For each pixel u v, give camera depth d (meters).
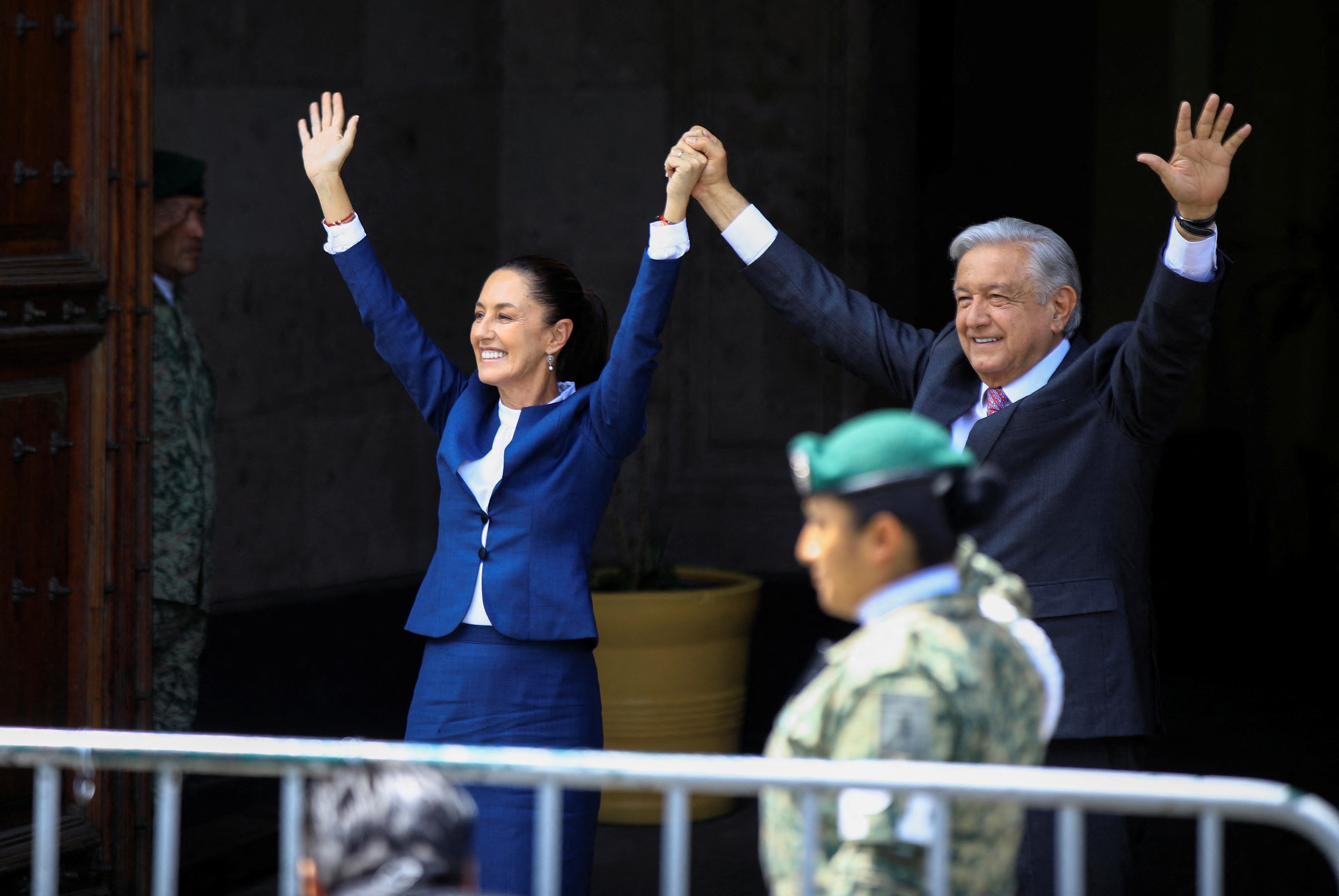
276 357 25.62
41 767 9.71
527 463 13.91
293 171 25.84
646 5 28.66
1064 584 12.95
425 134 28.00
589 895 14.17
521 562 13.82
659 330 13.93
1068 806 8.02
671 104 28.67
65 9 15.39
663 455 28.86
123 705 15.98
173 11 23.59
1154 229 34.81
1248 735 24.66
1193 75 34.88
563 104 29.16
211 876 18.38
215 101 24.39
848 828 8.19
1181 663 29.12
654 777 8.58
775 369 28.52
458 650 13.90
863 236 28.09
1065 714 12.83
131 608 16.06
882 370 14.80
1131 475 13.06
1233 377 35.88
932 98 28.55
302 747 9.31
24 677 15.25
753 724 25.47
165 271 19.14
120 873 16.20
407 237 27.78
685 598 20.61
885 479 8.15
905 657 8.05
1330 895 18.31
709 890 18.59
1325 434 35.16
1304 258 35.59
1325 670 28.50
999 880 8.41
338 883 6.98
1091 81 31.77
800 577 28.16
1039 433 13.05
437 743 13.81
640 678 20.69
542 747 13.75
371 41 26.94
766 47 28.22
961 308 13.38
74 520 15.70
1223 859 19.36
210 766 9.39
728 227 15.02
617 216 29.06
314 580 26.42
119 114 15.72
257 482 25.30
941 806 7.92
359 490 27.30
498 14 29.23
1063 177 32.09
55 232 15.39
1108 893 12.73
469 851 7.20
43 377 15.37
